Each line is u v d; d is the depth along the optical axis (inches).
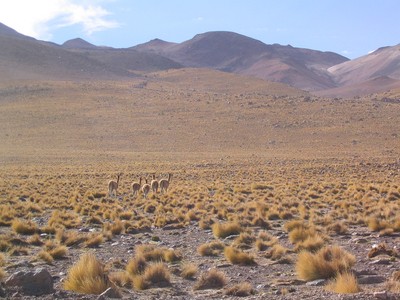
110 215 1041.5
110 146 3833.7
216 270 513.3
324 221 919.0
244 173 2261.3
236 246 717.3
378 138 3890.3
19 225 844.6
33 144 3875.5
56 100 5315.0
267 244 719.1
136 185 1507.1
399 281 452.4
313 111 4800.7
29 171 2432.3
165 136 4114.2
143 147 3806.6
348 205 1160.8
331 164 2600.9
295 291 452.1
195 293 465.7
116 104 5191.9
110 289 429.1
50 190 1568.7
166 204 1258.6
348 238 776.9
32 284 426.3
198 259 648.4
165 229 910.4
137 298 428.8
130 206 1274.6
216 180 1959.9
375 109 4790.8
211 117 4692.4
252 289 461.4
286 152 3516.2
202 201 1289.4
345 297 385.1
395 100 5920.3
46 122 4530.0
